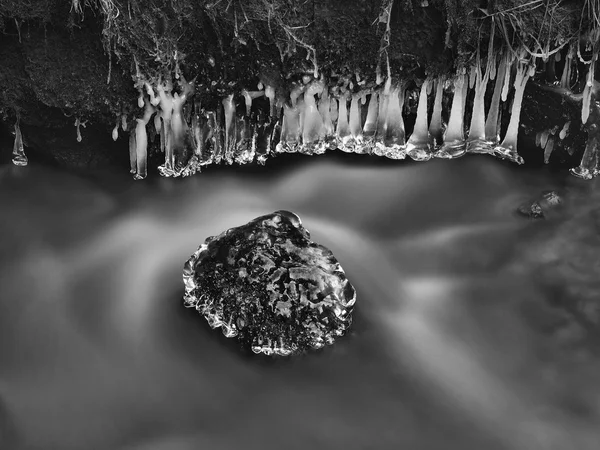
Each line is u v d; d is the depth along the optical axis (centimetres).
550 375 304
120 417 289
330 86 379
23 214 393
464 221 387
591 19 356
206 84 377
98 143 402
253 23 353
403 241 377
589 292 340
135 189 407
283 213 320
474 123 392
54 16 352
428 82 381
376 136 396
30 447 278
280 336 300
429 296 343
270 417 285
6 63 370
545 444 276
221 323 309
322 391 293
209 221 388
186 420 287
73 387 302
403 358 307
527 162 413
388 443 275
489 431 280
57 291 350
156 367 309
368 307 331
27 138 403
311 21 354
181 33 356
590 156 398
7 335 327
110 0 341
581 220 381
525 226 382
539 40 361
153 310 334
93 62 364
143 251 372
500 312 334
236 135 396
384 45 362
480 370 306
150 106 378
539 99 391
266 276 300
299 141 396
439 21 357
